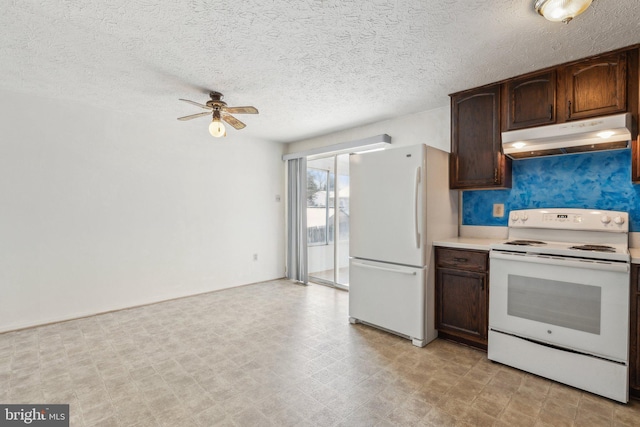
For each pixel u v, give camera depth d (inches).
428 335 109.1
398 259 112.1
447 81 108.3
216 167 178.2
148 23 75.2
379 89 115.8
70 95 123.9
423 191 105.9
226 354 101.4
